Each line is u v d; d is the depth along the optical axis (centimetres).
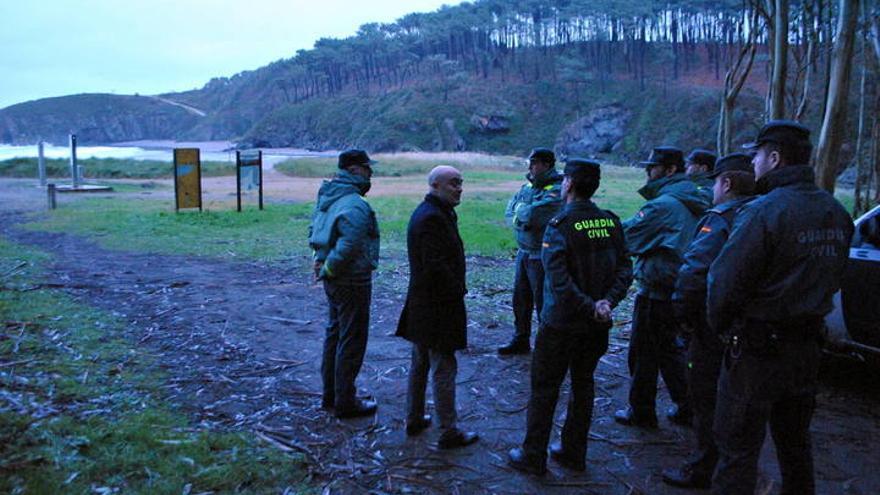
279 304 778
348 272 427
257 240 1301
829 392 511
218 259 1090
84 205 1948
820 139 710
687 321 342
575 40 14512
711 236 325
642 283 423
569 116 12156
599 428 441
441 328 390
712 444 348
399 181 3291
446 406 400
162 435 396
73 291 805
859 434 432
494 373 546
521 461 375
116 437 388
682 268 334
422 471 374
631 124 10944
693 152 467
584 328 349
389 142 12488
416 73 16138
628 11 12106
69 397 448
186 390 487
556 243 349
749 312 273
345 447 401
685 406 441
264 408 458
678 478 360
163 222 1530
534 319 749
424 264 386
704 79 11506
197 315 716
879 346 467
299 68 19100
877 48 1224
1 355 529
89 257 1084
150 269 990
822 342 276
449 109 13025
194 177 1720
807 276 262
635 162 9869
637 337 433
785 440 289
